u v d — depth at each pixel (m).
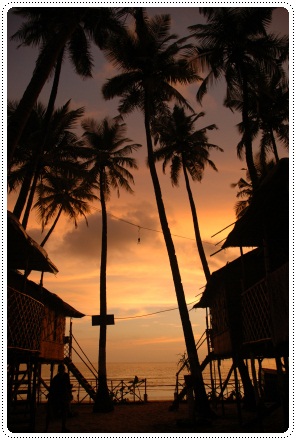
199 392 17.67
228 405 24.11
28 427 13.62
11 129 12.07
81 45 22.17
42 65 13.20
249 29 21.52
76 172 27.02
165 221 20.59
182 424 15.38
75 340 27.56
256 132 27.91
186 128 31.77
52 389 12.98
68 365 26.91
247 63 22.23
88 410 24.14
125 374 157.50
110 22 20.67
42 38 21.77
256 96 23.42
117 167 29.52
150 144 22.09
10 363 13.35
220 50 21.83
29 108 12.53
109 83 23.30
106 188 29.58
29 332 13.45
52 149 26.73
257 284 12.16
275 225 12.90
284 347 10.77
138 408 24.94
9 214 10.30
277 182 10.41
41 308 14.89
